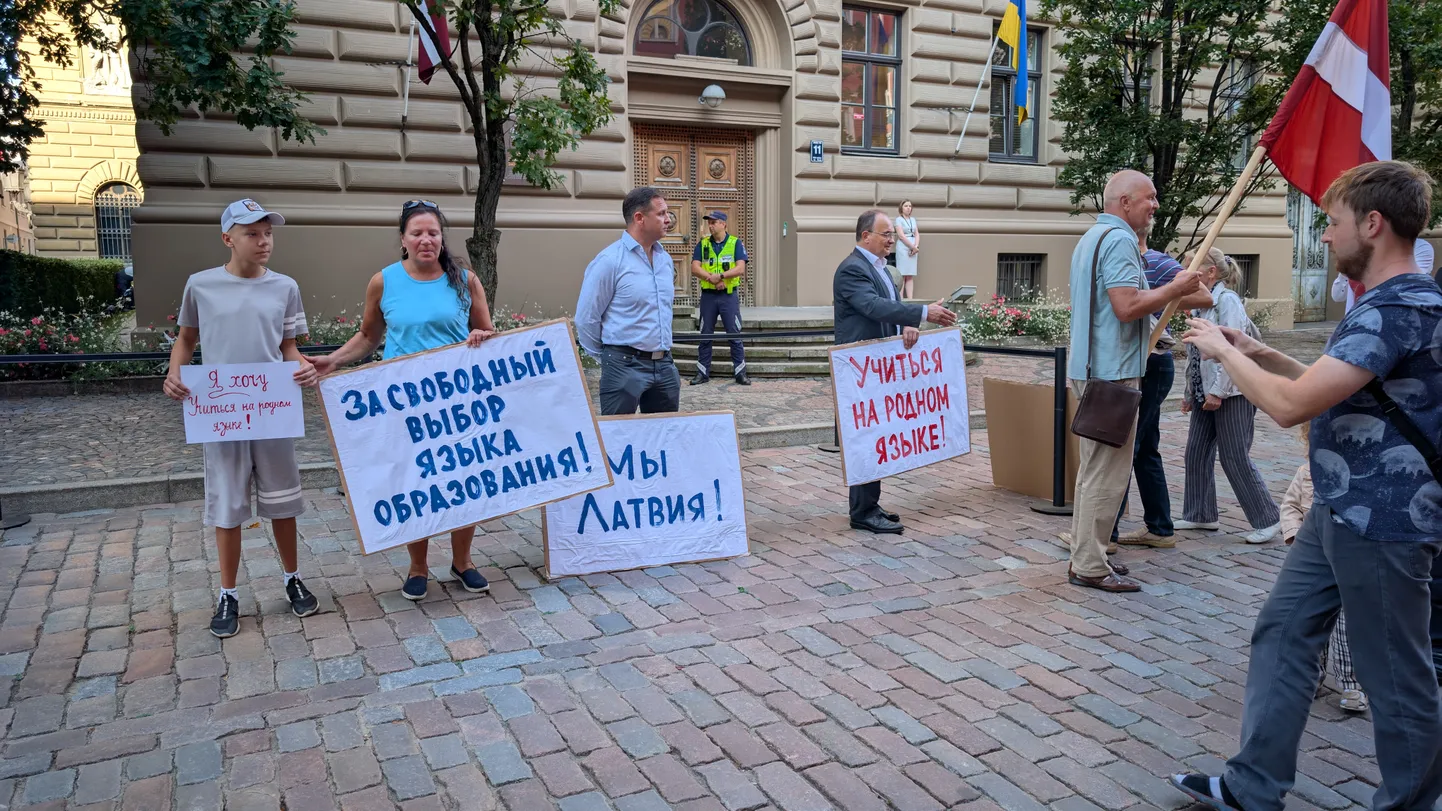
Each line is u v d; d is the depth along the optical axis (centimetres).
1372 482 253
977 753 330
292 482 450
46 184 3005
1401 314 247
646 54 1428
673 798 303
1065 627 444
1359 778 315
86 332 1092
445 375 470
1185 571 525
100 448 760
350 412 454
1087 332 488
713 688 379
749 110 1497
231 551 436
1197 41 1379
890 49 1595
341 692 375
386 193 1251
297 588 461
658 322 540
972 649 418
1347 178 264
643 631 438
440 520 471
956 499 681
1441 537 251
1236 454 572
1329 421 263
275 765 323
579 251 1341
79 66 2992
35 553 546
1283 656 279
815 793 307
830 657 409
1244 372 267
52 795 304
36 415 895
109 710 362
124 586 495
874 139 1599
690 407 980
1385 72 417
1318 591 274
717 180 1529
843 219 1542
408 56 1213
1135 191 481
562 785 310
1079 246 495
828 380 1155
